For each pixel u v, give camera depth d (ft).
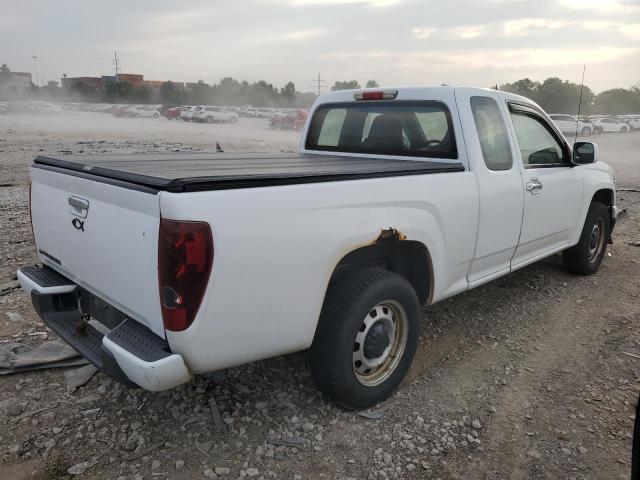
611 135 132.77
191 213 8.19
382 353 11.65
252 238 8.85
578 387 12.67
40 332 14.64
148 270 8.66
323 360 10.75
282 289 9.41
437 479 9.70
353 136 16.53
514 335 15.35
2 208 30.58
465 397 12.21
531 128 16.29
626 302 17.80
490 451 10.44
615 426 11.20
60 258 11.30
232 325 8.96
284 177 9.45
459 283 13.87
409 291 11.64
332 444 10.50
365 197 10.62
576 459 10.23
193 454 10.09
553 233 17.24
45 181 11.44
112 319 10.16
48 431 10.62
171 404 11.53
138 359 8.53
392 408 11.71
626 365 13.67
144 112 187.01
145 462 9.85
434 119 14.26
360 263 12.03
